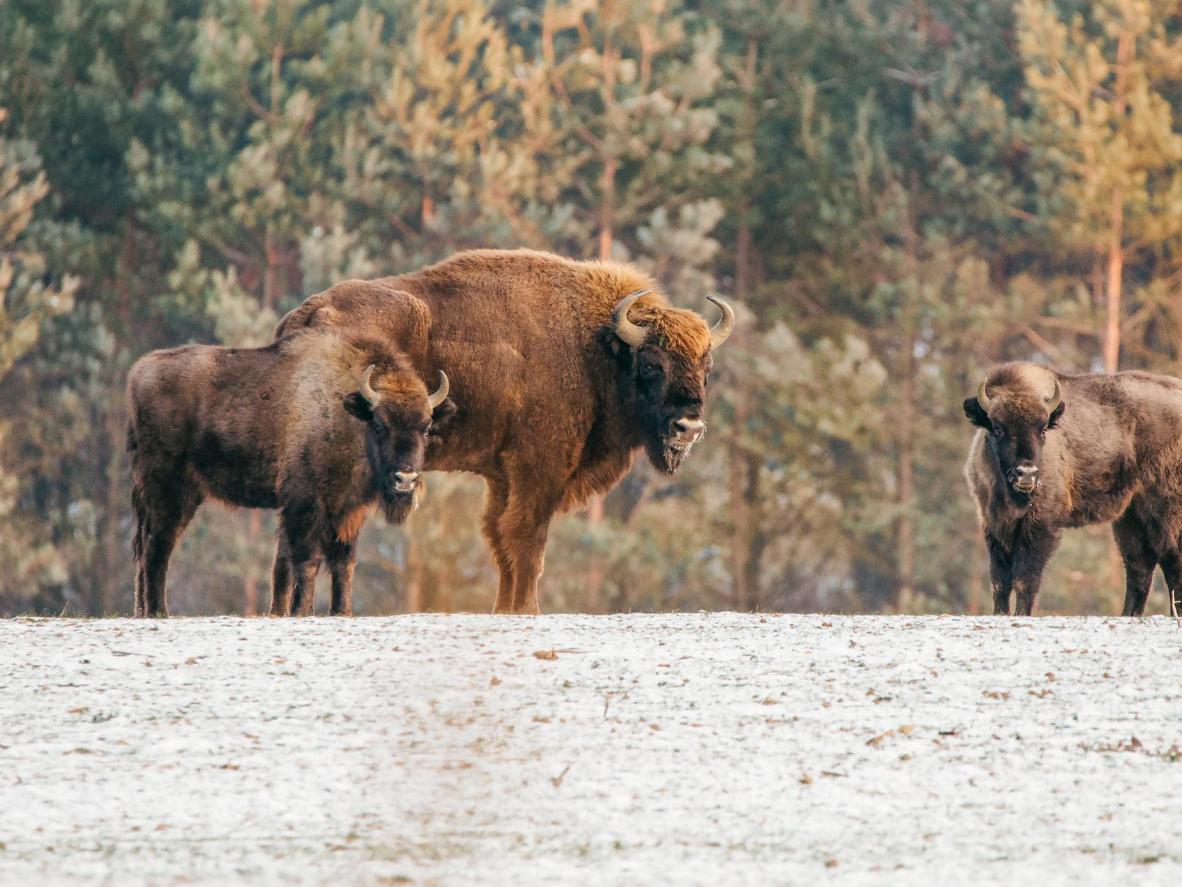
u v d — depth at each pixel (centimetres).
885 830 2997
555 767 3369
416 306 5797
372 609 14112
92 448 15238
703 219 14925
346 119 15675
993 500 6156
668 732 3603
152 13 15838
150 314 15825
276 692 3956
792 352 14688
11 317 13888
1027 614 6147
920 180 16788
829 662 4256
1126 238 15350
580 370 5922
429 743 3538
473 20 15162
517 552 5869
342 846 2928
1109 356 14975
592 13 16425
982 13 16475
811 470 15425
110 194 15850
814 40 16675
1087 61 14800
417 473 5459
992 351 16038
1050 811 3091
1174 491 6475
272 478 5725
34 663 4259
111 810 3141
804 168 16175
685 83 15300
